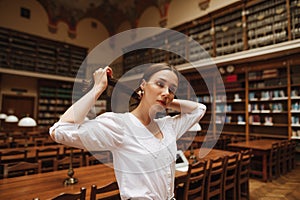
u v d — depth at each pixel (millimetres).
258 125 6617
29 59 9258
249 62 6535
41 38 9750
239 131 6980
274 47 5430
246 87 6543
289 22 5457
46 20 10070
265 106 6309
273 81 6086
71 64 10484
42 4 9984
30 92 9711
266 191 3830
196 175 2473
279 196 3596
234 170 3072
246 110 6504
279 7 5762
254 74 6438
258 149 4441
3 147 4395
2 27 8734
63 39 10523
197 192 2492
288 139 5691
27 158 3379
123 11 11320
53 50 10141
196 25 7762
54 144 4922
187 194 2227
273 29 5828
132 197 701
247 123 6461
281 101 6055
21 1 9383
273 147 4504
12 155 3502
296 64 5602
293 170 5195
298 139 5609
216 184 2693
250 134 6520
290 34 5426
